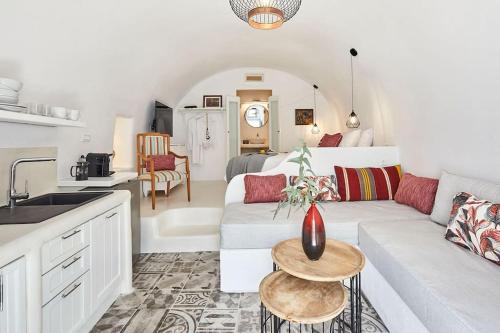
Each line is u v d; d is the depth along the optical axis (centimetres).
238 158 465
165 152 467
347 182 266
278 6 194
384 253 152
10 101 139
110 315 175
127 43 275
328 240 166
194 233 311
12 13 151
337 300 118
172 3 264
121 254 197
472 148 190
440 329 102
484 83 169
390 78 283
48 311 118
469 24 162
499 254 125
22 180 177
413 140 269
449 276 119
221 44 416
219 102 643
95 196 195
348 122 406
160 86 456
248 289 203
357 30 276
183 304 188
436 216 193
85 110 255
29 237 106
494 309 96
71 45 204
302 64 495
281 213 223
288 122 655
